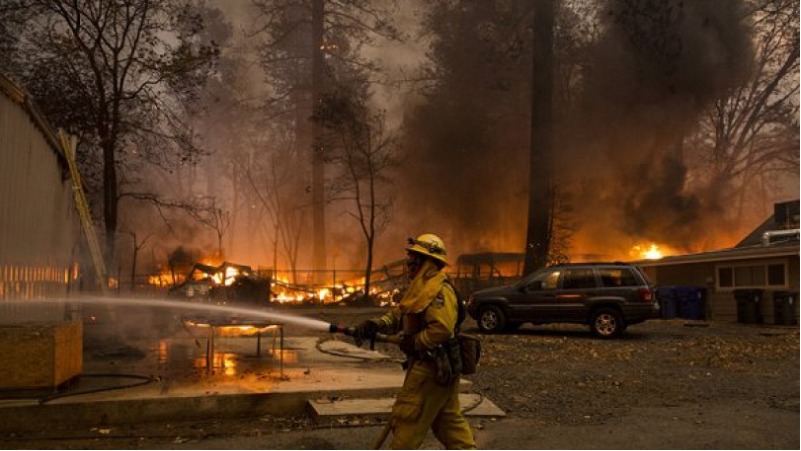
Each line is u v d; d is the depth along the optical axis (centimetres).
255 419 672
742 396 824
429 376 423
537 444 586
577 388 873
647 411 730
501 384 898
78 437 592
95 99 2388
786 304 2019
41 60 2358
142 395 668
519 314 1675
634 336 1656
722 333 1752
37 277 1027
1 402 626
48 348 664
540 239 3412
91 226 1195
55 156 1157
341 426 636
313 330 1786
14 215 888
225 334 1428
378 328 448
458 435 441
